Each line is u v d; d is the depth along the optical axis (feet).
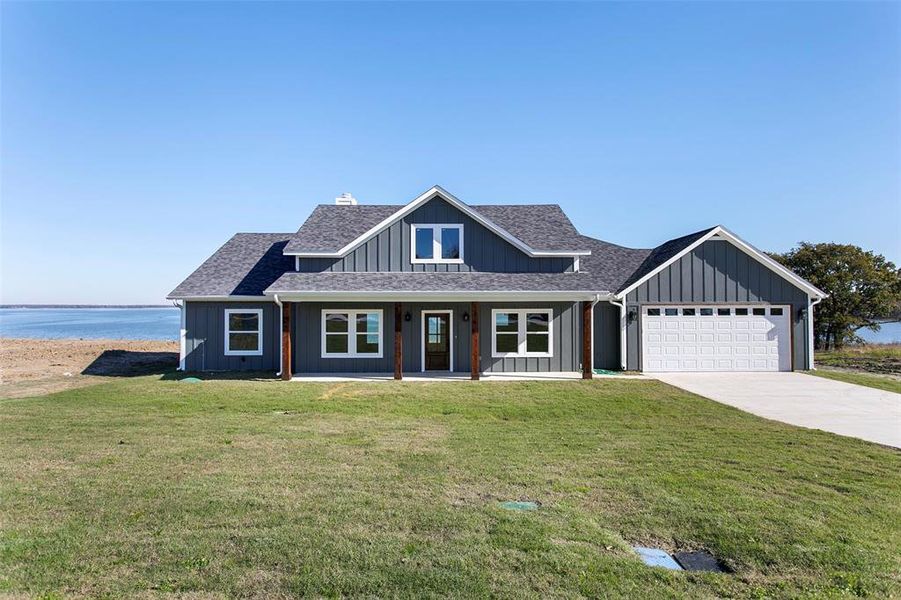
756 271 63.41
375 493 20.01
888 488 21.54
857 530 17.28
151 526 16.84
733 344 62.95
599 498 19.84
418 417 37.04
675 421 36.04
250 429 31.76
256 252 73.20
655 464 24.59
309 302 60.44
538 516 17.89
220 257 71.61
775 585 13.91
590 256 74.49
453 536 16.25
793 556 15.46
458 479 21.90
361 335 61.00
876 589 13.75
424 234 61.57
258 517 17.56
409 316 61.05
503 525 17.07
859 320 103.04
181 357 63.31
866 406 41.50
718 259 63.21
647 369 62.23
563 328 61.41
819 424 35.01
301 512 18.02
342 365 60.75
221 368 63.57
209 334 63.67
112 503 18.78
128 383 52.31
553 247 61.57
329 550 15.23
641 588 13.55
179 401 42.29
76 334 173.17
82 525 16.88
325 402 42.11
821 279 101.71
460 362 61.00
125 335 168.14
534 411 39.40
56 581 13.53
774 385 51.85
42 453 25.80
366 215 69.36
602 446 28.12
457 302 60.85
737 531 17.01
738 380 55.26
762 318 63.26
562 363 61.31
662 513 18.45
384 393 46.39
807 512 18.75
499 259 61.41
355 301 57.31
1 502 18.86
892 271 102.37
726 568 14.92
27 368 67.00
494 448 27.48
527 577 13.92
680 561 15.38
